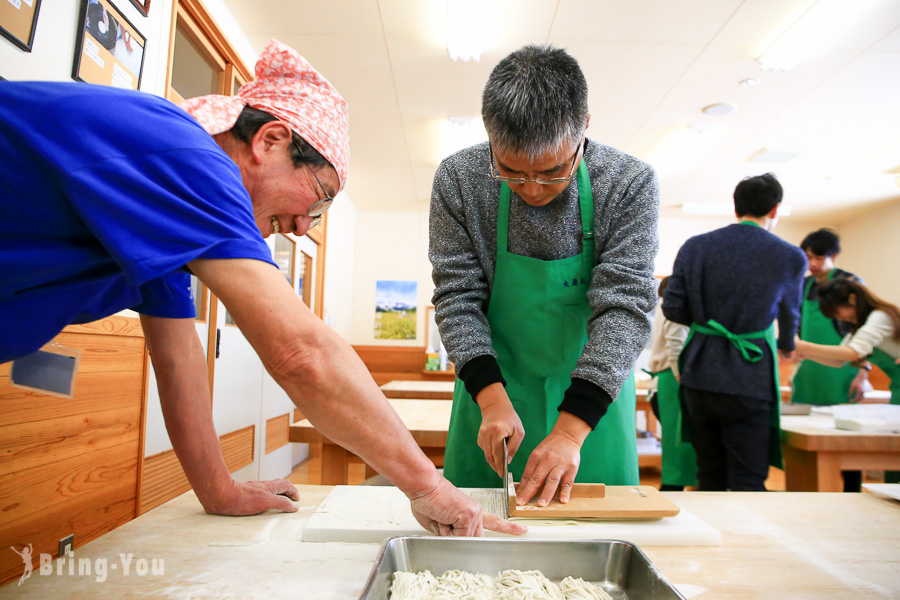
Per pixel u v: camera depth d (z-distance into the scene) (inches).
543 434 45.9
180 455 34.9
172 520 35.4
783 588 26.6
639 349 40.4
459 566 27.3
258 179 28.5
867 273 243.9
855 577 27.9
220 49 103.1
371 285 249.6
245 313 21.6
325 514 34.5
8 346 24.1
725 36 116.4
